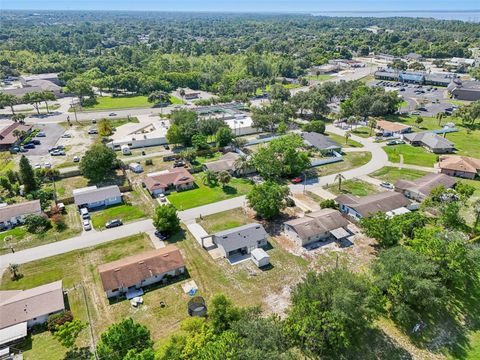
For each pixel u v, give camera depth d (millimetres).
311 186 89125
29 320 47906
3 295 51719
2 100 148250
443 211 68562
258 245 65188
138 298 52688
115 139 121062
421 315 50812
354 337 46750
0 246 65750
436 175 88250
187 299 53094
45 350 44750
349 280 45156
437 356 45125
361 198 77000
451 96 179125
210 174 89875
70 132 129750
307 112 157000
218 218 74875
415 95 185250
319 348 43344
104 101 176875
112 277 53688
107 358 40062
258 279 57312
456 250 52219
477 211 71062
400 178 93062
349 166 100875
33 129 131750
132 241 67125
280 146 94875
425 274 49375
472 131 128750
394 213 71875
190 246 65562
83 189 84062
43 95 152875
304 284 46844
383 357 44531
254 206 72438
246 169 96062
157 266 56406
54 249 64812
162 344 44688
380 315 50000
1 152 110750
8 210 73125
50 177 92625
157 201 81938
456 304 53094
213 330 42594
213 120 120938
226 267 60031
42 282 56688
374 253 63406
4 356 43500
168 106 168875
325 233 67438
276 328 41375
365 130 132625
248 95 185500
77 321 44750
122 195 84750
